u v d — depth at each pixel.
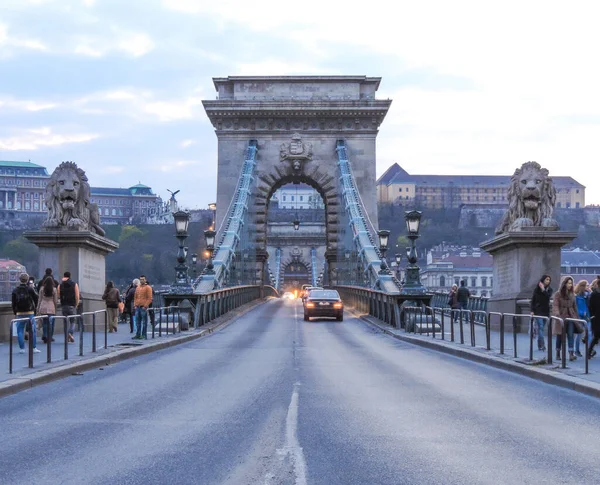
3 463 9.63
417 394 15.55
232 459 9.81
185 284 35.56
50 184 32.78
